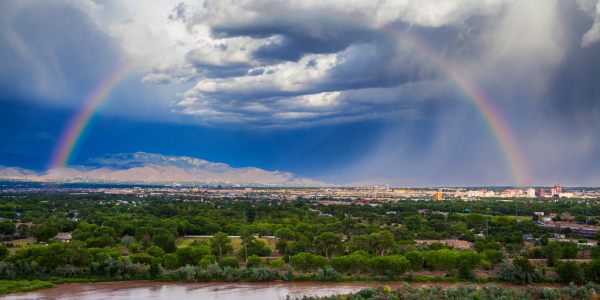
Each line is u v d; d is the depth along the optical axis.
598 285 144.25
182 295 147.88
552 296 131.38
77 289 155.38
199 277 167.38
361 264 170.88
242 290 154.25
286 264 190.25
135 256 181.62
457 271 173.12
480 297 125.69
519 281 161.50
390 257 169.00
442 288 140.12
